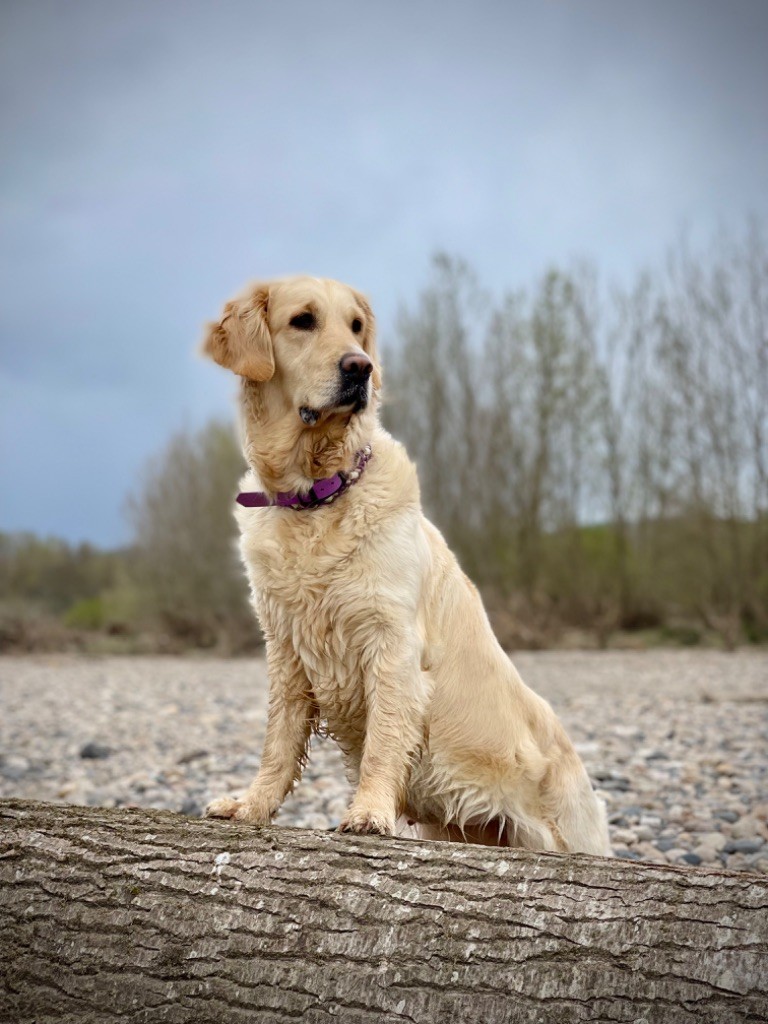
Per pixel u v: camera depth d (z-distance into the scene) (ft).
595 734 11.39
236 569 36.22
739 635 29.89
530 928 3.09
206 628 36.52
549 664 23.41
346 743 4.61
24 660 30.60
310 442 4.37
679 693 16.14
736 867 5.95
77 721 13.76
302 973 3.12
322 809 7.31
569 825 4.75
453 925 3.13
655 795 7.98
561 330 33.73
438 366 33.99
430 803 4.59
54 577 52.44
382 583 4.20
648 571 32.81
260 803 4.31
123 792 8.25
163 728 12.79
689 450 31.04
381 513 4.26
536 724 4.82
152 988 3.16
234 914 3.23
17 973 3.22
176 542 39.86
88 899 3.30
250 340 4.58
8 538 52.11
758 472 30.01
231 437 37.35
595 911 3.09
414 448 34.12
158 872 3.34
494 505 33.83
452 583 4.66
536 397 33.94
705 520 30.78
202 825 3.51
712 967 2.93
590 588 33.32
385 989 3.07
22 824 3.51
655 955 2.98
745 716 12.51
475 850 3.34
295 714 4.49
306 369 4.42
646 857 6.17
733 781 8.29
